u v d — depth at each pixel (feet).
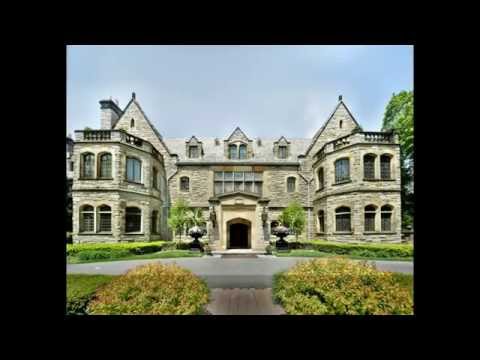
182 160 87.56
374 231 63.98
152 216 77.15
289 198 85.87
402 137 83.20
